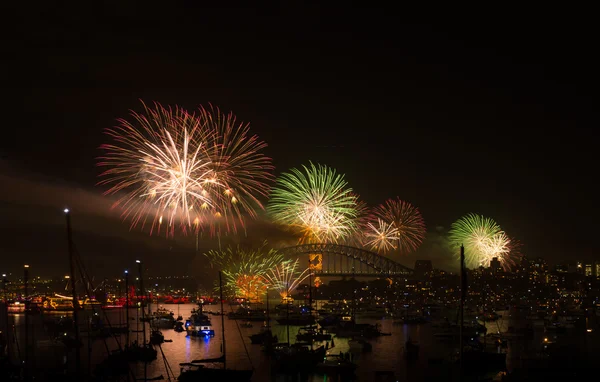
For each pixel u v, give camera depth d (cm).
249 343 18188
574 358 14850
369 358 15175
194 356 15200
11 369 10838
